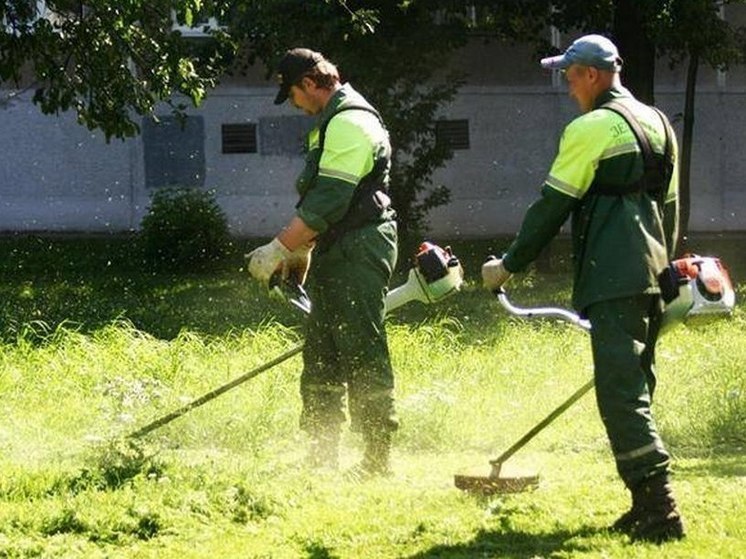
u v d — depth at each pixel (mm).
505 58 41219
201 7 24109
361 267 11141
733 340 19359
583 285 8898
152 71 23891
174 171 39531
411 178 33688
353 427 11391
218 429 13211
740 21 42500
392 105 33250
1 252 34688
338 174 10961
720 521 9055
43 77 23516
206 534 9203
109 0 22922
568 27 35938
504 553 8570
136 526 9250
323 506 9930
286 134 39875
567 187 8891
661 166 9023
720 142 42688
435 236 40844
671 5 33250
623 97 9156
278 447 12781
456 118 41062
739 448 12977
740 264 35906
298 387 15250
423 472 11594
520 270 9211
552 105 41438
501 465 10289
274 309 25109
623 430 8672
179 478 10312
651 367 8977
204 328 22156
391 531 9156
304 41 32625
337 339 11250
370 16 28656
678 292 8922
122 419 13109
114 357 17047
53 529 9219
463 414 14016
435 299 11367
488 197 41250
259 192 39875
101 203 39094
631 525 8828
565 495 10031
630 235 8836
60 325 18641
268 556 8617
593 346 8844
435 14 37031
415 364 17375
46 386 15617
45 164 38906
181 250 32812
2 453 12219
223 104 39625
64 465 11453
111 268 33062
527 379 16547
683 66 42562
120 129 23953
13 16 23281
